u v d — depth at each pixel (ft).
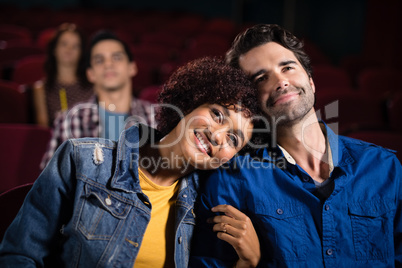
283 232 4.59
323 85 16.80
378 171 4.88
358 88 18.66
